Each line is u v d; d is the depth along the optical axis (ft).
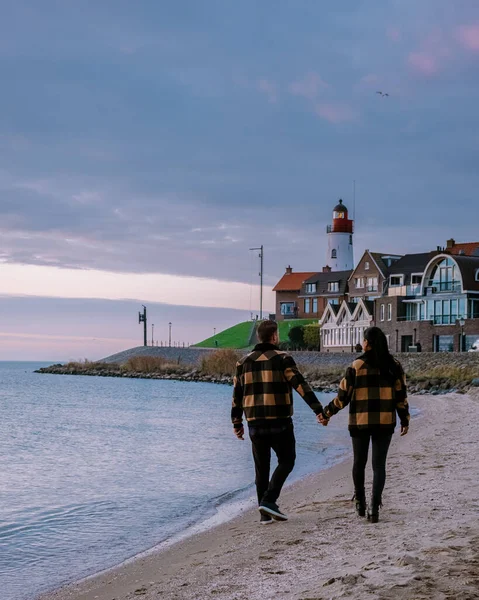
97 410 136.15
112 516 38.45
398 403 27.78
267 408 28.19
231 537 29.58
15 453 69.67
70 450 71.77
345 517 29.60
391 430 27.73
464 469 41.32
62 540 33.24
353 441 28.37
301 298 383.04
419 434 67.15
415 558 20.45
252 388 28.43
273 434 28.35
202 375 278.05
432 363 204.03
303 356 270.87
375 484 27.68
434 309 239.50
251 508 38.68
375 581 18.60
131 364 336.49
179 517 37.58
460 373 173.17
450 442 57.16
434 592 17.29
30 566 28.73
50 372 423.23
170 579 23.48
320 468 52.24
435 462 45.52
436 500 31.71
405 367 210.38
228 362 275.18
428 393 157.69
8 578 26.94
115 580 25.14
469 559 20.10
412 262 309.42
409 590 17.51
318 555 23.34
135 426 100.32
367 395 27.68
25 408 144.05
